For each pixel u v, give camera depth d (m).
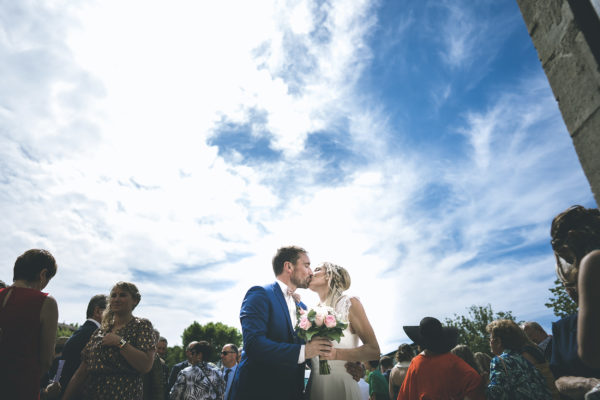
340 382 2.76
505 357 2.96
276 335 2.70
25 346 2.46
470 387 2.94
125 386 2.86
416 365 3.30
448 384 3.03
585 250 1.60
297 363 2.45
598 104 1.38
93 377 2.90
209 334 54.97
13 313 2.50
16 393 2.34
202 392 5.55
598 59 1.40
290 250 3.11
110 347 2.90
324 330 2.59
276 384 2.52
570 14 1.51
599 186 1.38
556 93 1.61
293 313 2.98
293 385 2.61
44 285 2.87
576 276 1.64
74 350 3.61
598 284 1.28
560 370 2.07
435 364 3.16
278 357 2.45
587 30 1.45
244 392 2.49
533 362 3.03
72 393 2.94
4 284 3.33
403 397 3.34
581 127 1.47
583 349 1.30
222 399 5.80
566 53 1.55
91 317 3.89
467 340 18.45
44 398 3.25
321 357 2.62
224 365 7.14
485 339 17.84
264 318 2.69
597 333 1.26
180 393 5.50
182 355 54.56
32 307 2.56
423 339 3.33
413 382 3.27
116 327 3.12
